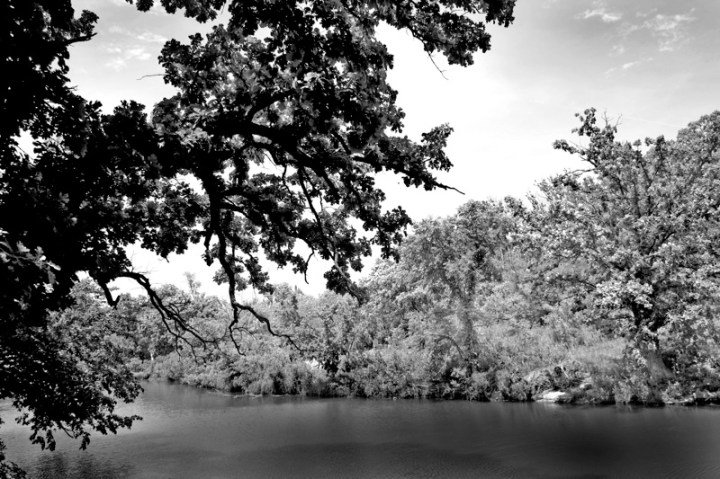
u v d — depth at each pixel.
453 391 36.91
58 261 5.80
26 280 4.98
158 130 6.98
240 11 7.11
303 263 14.23
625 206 31.48
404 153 9.74
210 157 8.33
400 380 40.19
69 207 6.31
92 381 16.16
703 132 32.19
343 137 10.30
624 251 27.58
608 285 27.31
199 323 56.97
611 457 17.62
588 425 23.08
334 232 13.72
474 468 18.22
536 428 23.58
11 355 13.48
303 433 27.47
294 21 7.02
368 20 8.02
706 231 30.16
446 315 39.78
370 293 48.03
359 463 20.30
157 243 11.73
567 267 33.03
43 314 6.29
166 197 12.46
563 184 34.97
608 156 32.78
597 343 32.12
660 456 17.16
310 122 8.79
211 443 26.05
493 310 39.22
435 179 9.77
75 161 6.49
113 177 7.46
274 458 22.08
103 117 6.53
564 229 30.55
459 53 8.47
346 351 46.59
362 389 42.81
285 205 13.27
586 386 30.34
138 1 8.48
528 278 34.53
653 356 28.17
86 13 9.02
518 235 35.22
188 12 8.93
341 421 30.56
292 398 44.56
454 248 42.09
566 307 34.03
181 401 45.53
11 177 5.75
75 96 6.12
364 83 8.10
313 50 7.52
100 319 18.00
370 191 12.03
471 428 25.09
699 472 15.28
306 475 19.17
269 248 14.58
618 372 28.73
